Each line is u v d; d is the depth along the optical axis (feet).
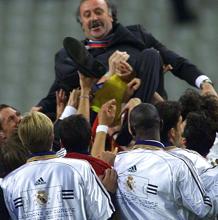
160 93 63.72
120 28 65.05
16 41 132.77
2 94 126.52
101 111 58.23
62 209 49.98
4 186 51.06
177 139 53.93
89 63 59.41
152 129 51.62
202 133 54.60
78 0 135.74
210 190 51.96
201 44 127.44
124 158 52.03
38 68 129.08
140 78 61.98
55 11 134.82
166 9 131.03
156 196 50.83
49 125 51.06
